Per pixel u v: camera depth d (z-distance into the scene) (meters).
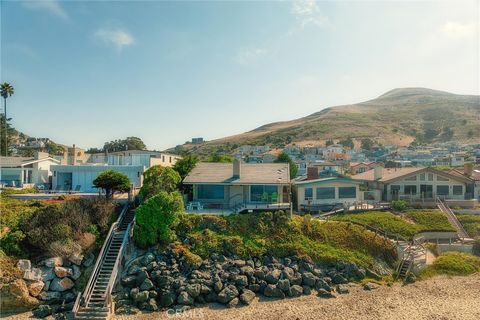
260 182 38.66
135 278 27.86
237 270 29.19
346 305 26.52
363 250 33.28
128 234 31.05
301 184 45.28
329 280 29.77
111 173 36.31
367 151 169.00
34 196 40.47
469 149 156.00
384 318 24.58
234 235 32.69
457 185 52.16
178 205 33.59
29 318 24.39
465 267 33.38
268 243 32.16
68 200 36.78
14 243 28.25
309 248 32.38
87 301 24.73
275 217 34.94
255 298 27.52
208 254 30.53
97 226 32.62
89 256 29.89
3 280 25.34
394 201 46.97
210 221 33.72
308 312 25.39
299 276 29.36
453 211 46.50
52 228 29.44
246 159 135.38
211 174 41.62
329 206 45.00
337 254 32.19
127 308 25.56
